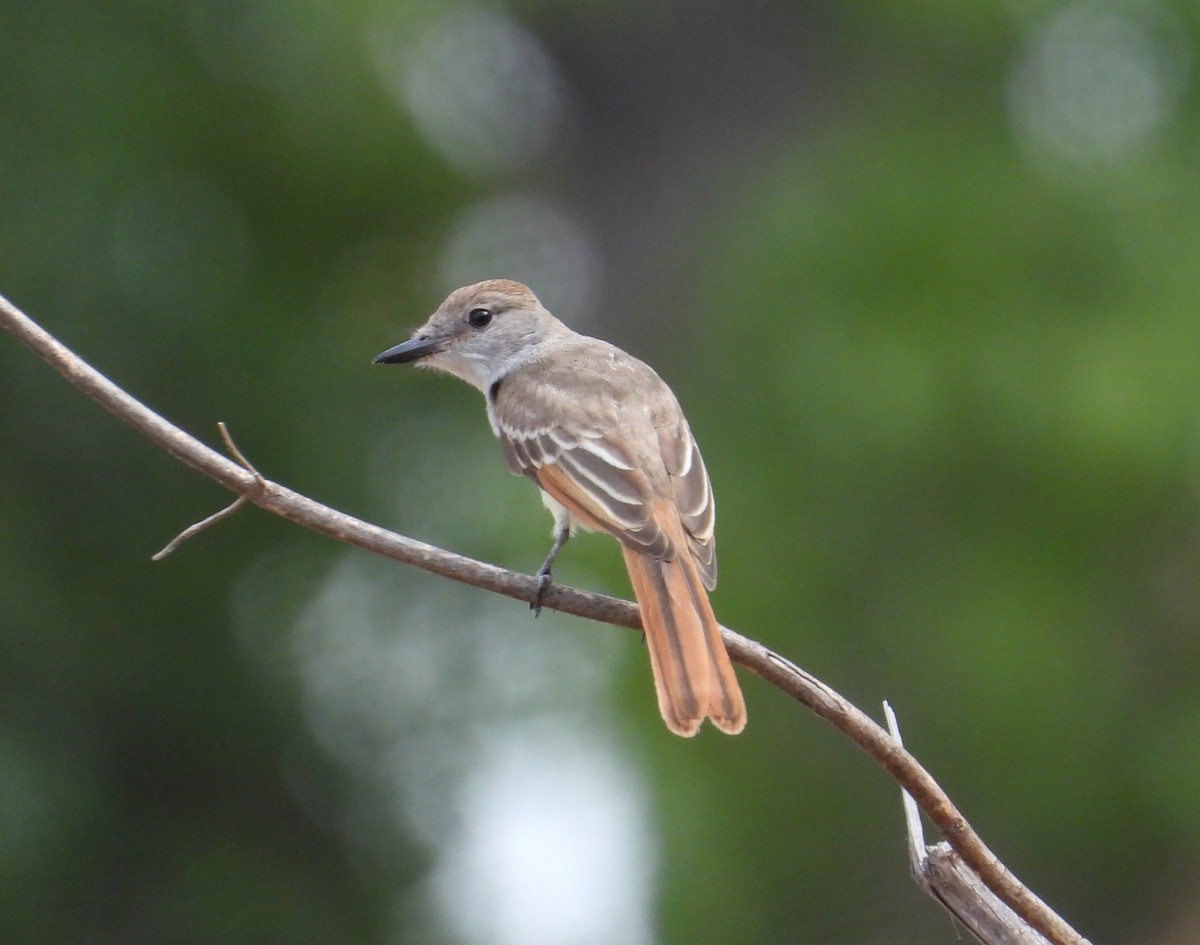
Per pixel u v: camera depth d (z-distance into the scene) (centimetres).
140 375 1342
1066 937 671
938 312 1477
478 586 771
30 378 1296
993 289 1483
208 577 1346
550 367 973
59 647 1279
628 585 1409
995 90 1641
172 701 1337
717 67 2020
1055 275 1499
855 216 1559
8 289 1297
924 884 710
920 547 1441
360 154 1416
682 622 766
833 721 705
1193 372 1402
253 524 1358
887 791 1404
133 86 1352
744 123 2019
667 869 1368
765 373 1527
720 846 1378
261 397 1389
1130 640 1422
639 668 1415
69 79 1342
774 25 2009
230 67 1381
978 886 705
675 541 827
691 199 2000
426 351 1055
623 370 962
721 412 1550
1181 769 1371
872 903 1402
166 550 720
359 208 1462
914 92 1659
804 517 1456
